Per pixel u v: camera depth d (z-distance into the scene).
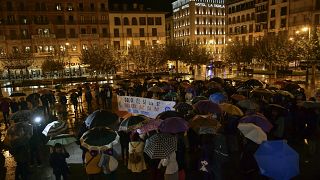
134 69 58.06
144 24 75.75
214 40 96.88
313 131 11.42
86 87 22.64
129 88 21.86
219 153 10.36
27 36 66.06
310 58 34.56
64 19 69.00
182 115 11.41
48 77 54.47
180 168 8.52
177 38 103.88
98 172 8.38
